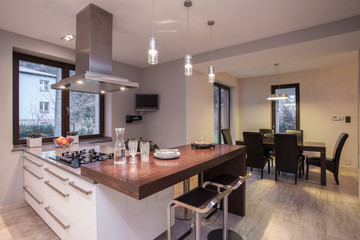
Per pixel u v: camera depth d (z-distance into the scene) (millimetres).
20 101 2891
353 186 3332
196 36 2816
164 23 2428
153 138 4375
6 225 2146
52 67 3238
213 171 2500
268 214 2385
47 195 2035
